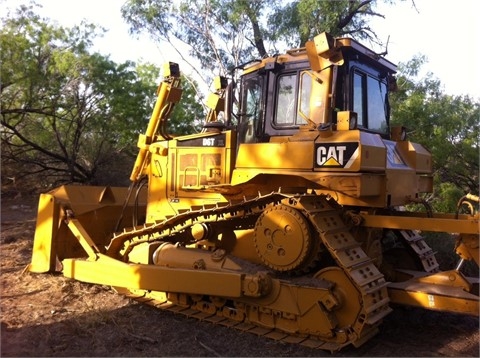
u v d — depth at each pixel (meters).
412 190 5.56
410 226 4.68
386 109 6.12
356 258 4.51
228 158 5.68
